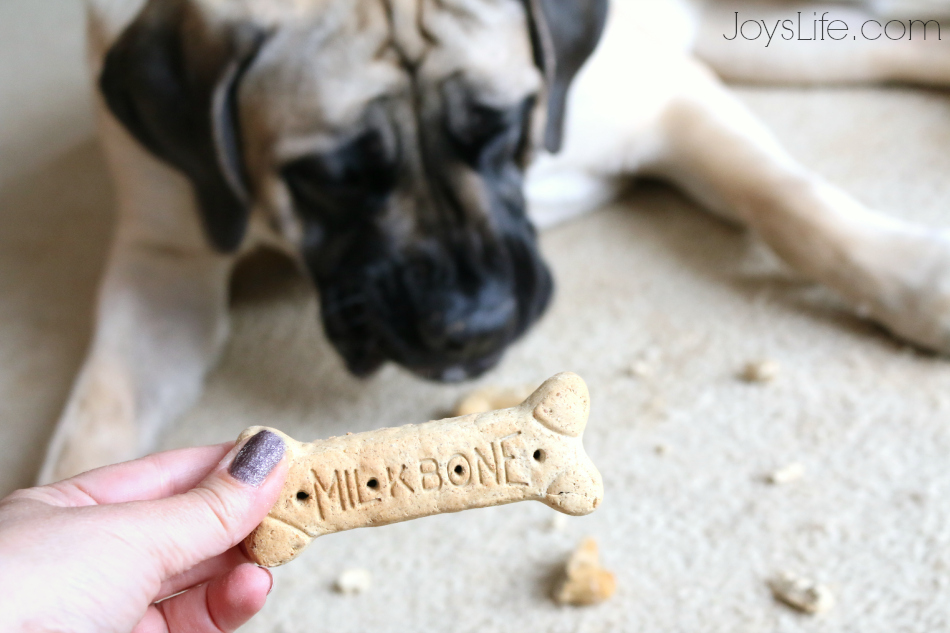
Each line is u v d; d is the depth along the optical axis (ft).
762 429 1.88
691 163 2.32
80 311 2.32
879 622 1.59
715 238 2.34
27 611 1.15
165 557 1.24
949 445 1.81
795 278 2.18
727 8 2.85
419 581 1.72
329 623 1.68
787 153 2.56
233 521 1.26
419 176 1.84
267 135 1.80
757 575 1.67
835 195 2.11
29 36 3.60
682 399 1.95
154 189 2.05
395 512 1.28
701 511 1.77
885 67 2.75
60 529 1.20
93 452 1.88
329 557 1.77
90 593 1.19
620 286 2.23
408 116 1.80
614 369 2.03
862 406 1.90
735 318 2.10
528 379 2.03
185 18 1.78
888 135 2.58
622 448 1.87
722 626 1.61
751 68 2.87
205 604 1.39
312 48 1.76
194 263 2.14
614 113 2.27
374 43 1.77
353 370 1.95
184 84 1.81
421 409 2.01
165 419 2.02
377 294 1.85
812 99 2.81
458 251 1.85
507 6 1.83
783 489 1.78
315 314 2.27
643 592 1.67
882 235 2.01
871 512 1.73
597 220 2.48
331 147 1.78
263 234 2.08
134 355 2.03
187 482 1.41
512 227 1.94
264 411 2.03
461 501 1.28
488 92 1.81
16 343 2.24
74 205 2.71
